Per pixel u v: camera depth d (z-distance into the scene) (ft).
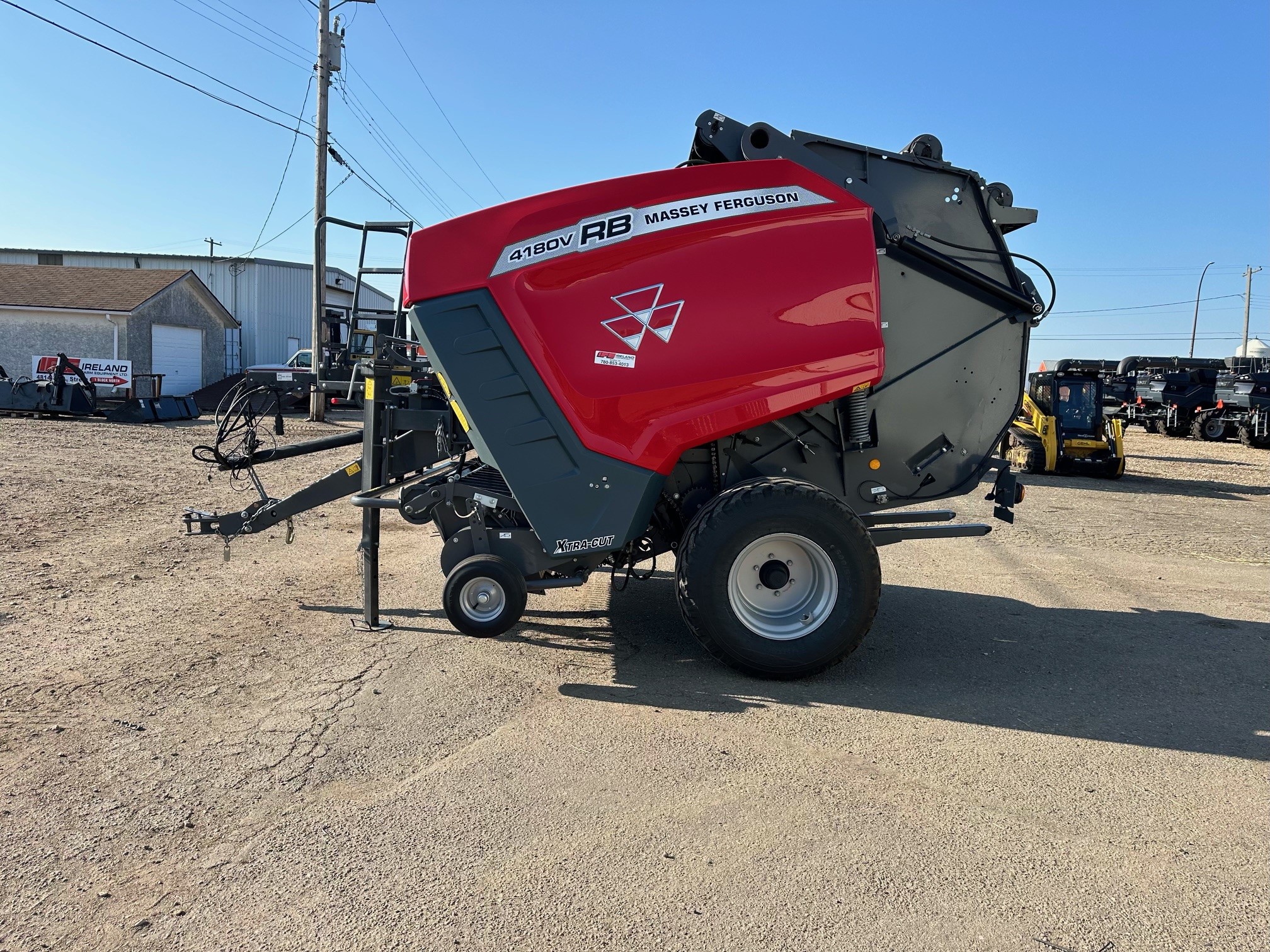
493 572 15.94
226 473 41.32
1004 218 17.61
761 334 14.98
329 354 20.53
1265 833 10.19
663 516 16.96
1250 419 87.30
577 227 15.03
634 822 10.28
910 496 17.76
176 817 10.26
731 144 16.40
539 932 8.20
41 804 10.48
